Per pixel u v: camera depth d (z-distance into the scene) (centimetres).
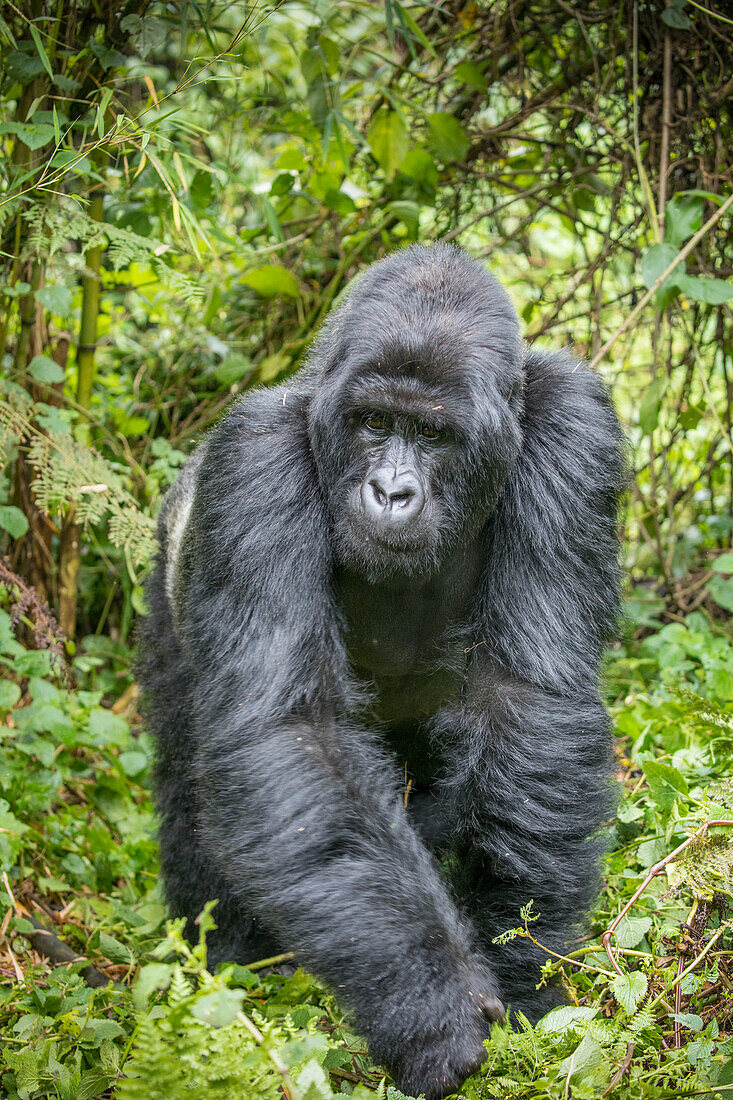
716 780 367
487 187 654
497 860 305
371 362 313
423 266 328
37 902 428
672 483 655
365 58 673
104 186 503
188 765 406
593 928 338
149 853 470
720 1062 252
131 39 494
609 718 334
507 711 321
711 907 298
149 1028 213
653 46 575
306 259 653
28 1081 276
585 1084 237
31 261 507
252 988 341
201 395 651
